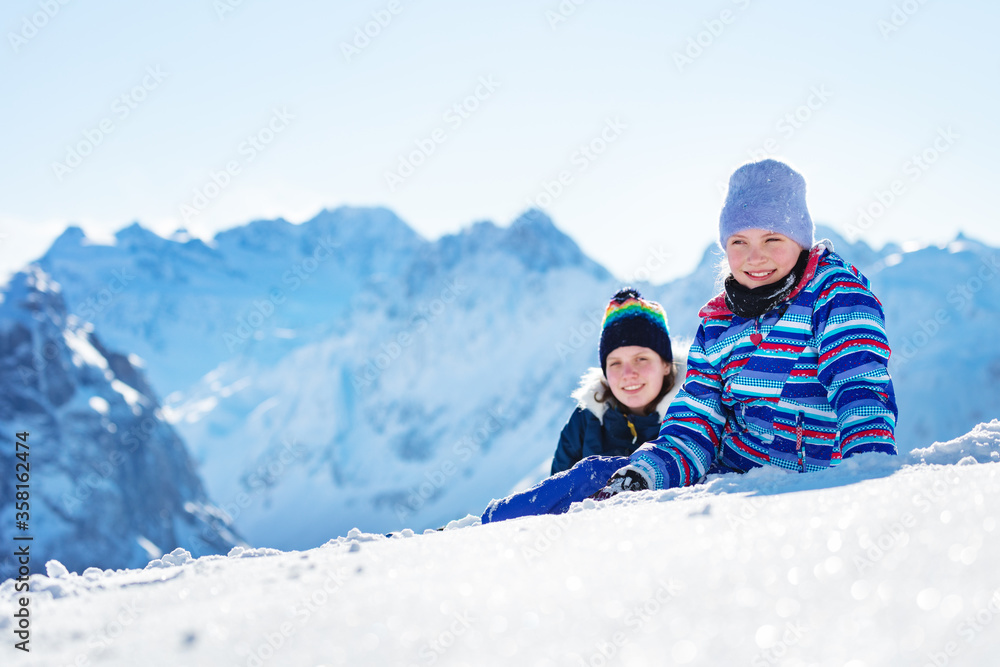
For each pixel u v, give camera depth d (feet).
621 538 3.31
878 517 2.83
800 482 4.95
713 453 8.14
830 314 7.61
